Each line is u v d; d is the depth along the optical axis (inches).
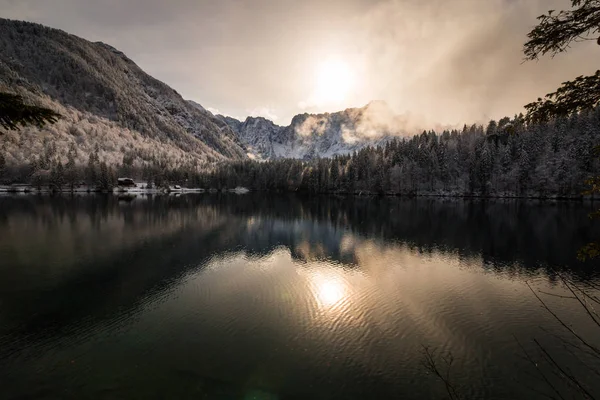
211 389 745.0
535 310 1147.3
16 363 840.9
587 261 1744.6
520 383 764.6
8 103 299.9
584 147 5034.5
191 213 3853.3
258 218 3481.8
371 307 1179.3
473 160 6437.0
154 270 1609.3
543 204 4699.8
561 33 264.8
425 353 887.7
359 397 724.7
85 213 3604.8
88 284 1406.3
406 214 3801.7
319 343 937.5
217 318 1090.7
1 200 4938.5
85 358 862.5
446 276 1528.1
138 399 713.6
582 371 799.7
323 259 1839.3
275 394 730.8
